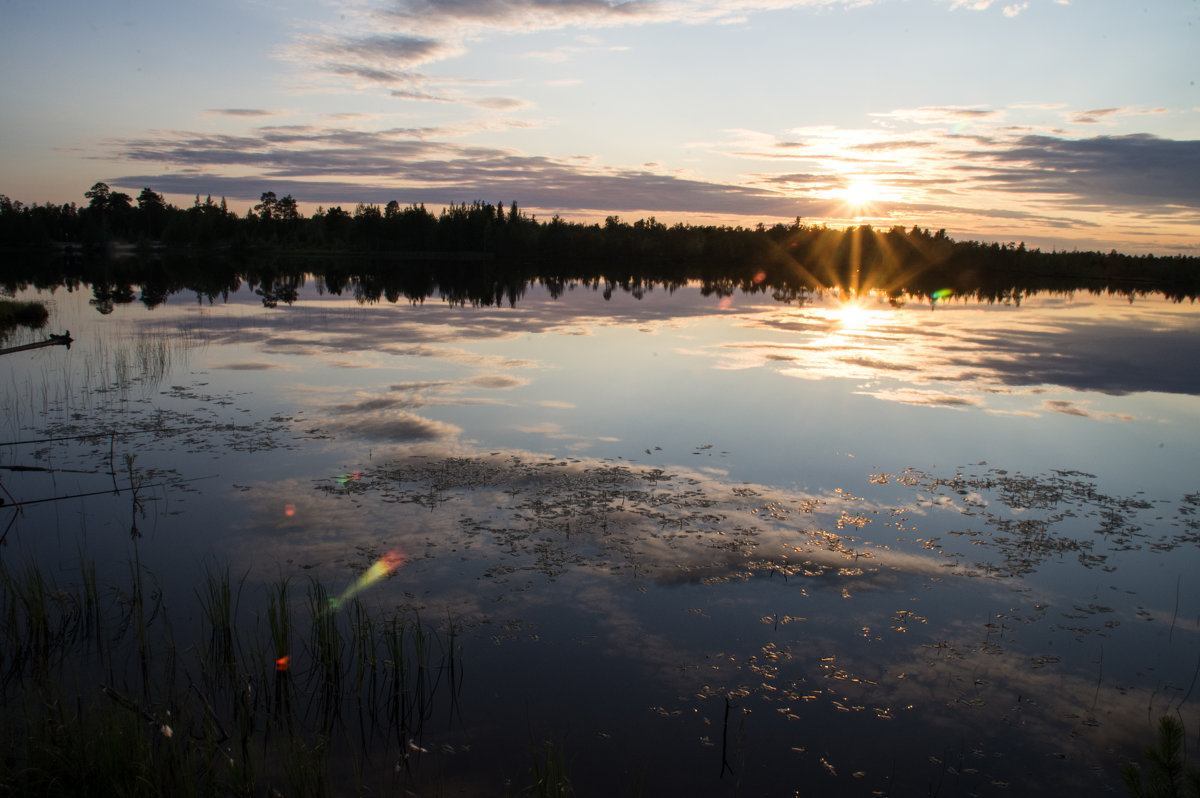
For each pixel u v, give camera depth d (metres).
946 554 7.73
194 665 5.59
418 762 4.68
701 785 4.52
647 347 20.03
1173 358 19.44
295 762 4.36
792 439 11.52
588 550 7.62
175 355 18.00
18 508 8.44
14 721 4.79
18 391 14.02
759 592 6.88
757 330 23.84
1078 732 5.07
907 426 12.34
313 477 9.55
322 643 5.48
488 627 6.20
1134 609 6.69
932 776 4.64
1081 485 9.75
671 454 10.72
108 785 4.17
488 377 15.73
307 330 22.66
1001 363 18.27
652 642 6.04
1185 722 5.15
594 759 4.73
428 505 8.70
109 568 7.07
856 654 5.95
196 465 9.96
